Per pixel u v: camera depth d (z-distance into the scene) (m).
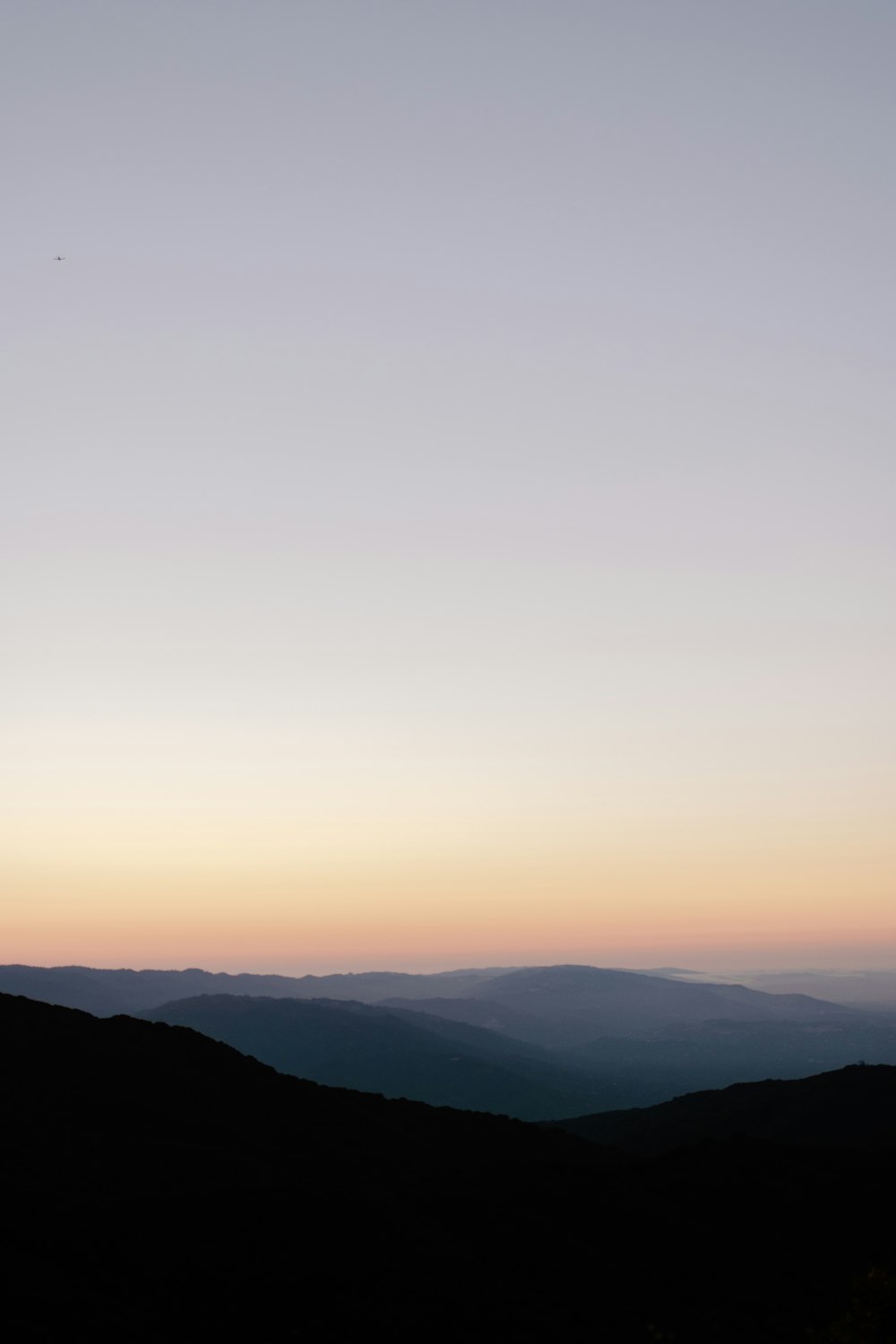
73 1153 41.50
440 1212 42.38
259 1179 42.00
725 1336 35.34
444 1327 31.39
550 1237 41.12
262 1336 29.11
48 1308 27.53
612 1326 34.09
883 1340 21.59
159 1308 29.42
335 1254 34.06
